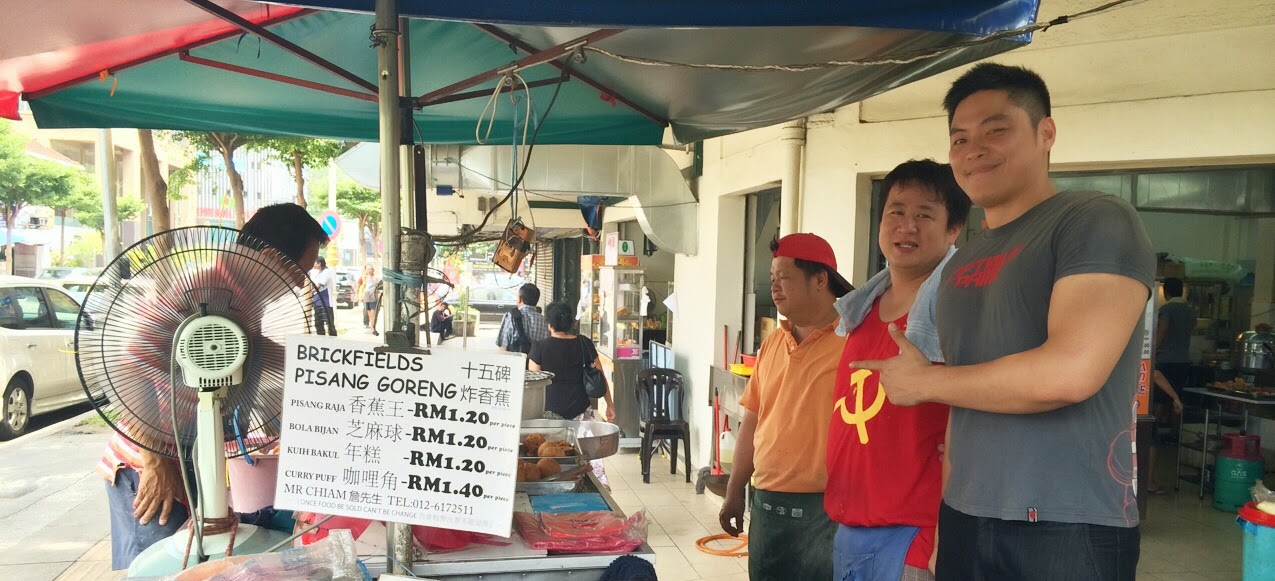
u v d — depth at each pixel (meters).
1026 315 1.36
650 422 5.90
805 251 2.37
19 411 7.38
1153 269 1.25
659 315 8.01
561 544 1.79
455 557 1.73
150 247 1.58
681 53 2.64
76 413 8.44
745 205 5.73
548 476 2.35
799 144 4.48
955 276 1.56
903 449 1.83
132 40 2.63
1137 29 3.49
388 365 1.50
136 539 2.21
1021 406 1.24
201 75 3.11
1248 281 4.08
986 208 1.52
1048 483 1.32
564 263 13.81
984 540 1.39
